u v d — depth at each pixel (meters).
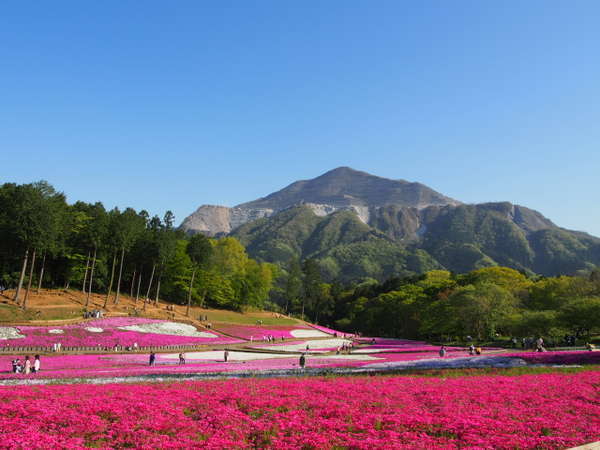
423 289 147.50
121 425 15.38
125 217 94.00
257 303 142.00
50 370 37.78
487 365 36.91
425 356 57.47
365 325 157.00
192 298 126.12
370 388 22.91
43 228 73.38
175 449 13.07
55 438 13.63
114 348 57.69
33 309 70.94
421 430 15.45
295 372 34.28
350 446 13.33
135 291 118.19
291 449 13.08
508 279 124.00
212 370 37.31
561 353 43.69
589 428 15.66
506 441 13.87
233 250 141.12
